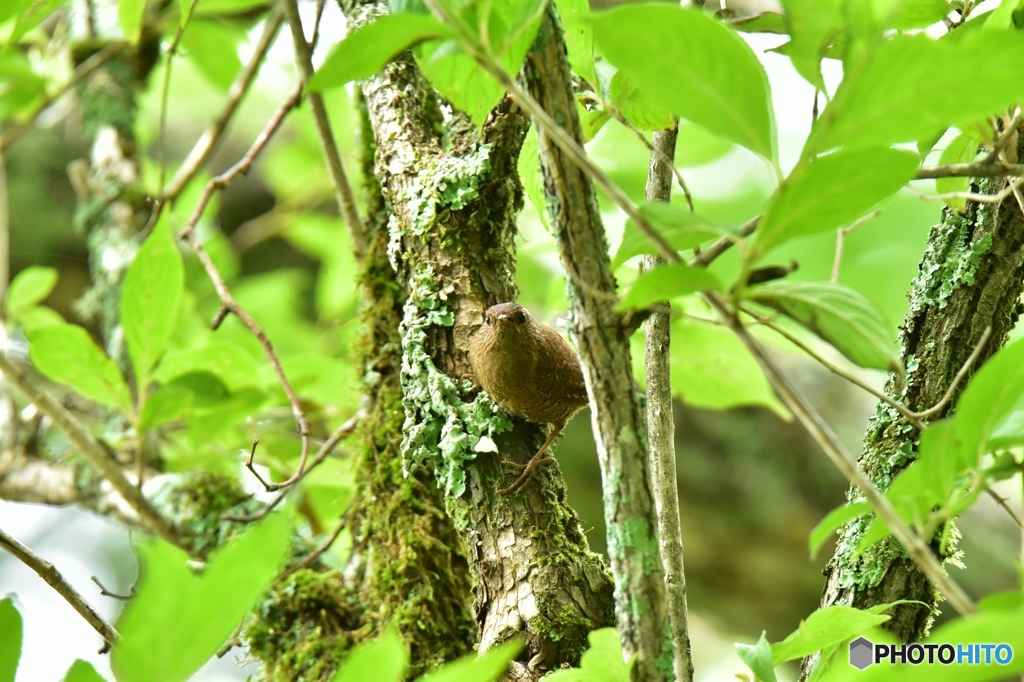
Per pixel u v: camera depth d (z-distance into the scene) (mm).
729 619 10938
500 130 4918
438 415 4848
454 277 4965
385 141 5281
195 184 9203
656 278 2439
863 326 2711
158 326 5422
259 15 9570
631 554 2908
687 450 11555
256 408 6184
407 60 5426
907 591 4418
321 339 9914
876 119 2281
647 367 4227
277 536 2023
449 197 4941
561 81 2969
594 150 7102
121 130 8719
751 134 2453
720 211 10172
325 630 5453
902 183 2398
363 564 5711
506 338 4656
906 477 2807
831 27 2361
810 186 2381
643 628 2887
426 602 5074
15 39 4457
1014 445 2928
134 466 7000
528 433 4977
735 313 2467
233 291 9711
